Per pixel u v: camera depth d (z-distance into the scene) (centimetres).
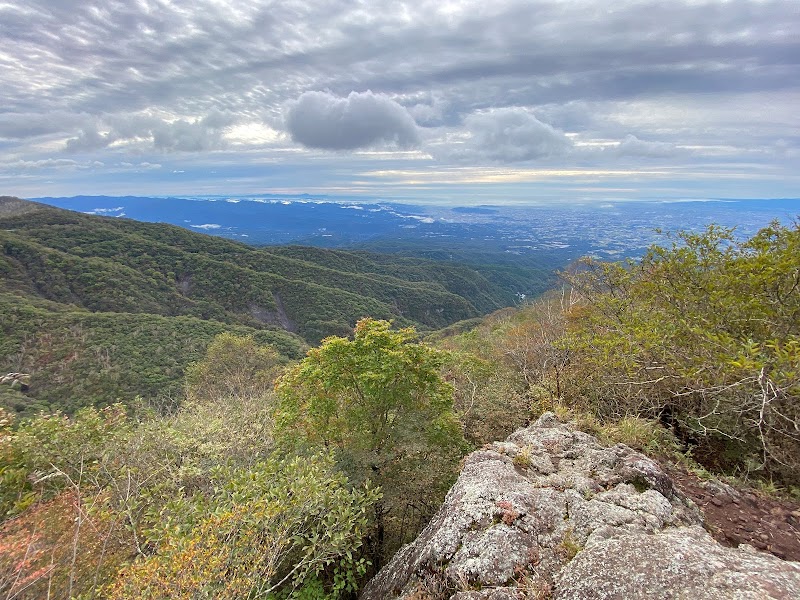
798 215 629
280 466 509
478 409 778
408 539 678
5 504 554
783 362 385
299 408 712
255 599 359
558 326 1078
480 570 282
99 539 440
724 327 520
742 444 494
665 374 530
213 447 677
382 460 651
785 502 394
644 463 386
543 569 272
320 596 471
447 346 1600
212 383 2208
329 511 466
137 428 720
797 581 209
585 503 328
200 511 431
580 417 548
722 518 362
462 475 409
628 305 696
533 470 409
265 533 392
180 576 312
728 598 200
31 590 388
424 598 296
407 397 694
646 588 221
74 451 619
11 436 625
